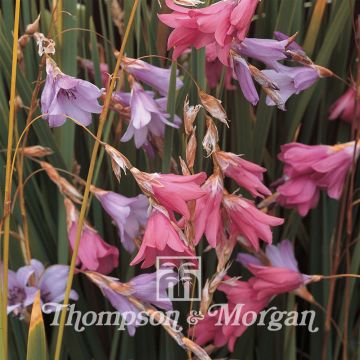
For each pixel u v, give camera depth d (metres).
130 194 0.65
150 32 0.64
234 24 0.54
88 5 0.67
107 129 0.62
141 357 0.67
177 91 0.63
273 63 0.60
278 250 0.65
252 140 0.65
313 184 0.64
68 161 0.65
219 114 0.56
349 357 0.70
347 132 0.68
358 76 0.63
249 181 0.58
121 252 0.66
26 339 0.65
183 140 0.62
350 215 0.65
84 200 0.55
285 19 0.64
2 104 0.64
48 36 0.61
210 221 0.57
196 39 0.56
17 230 0.64
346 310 0.67
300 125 0.69
